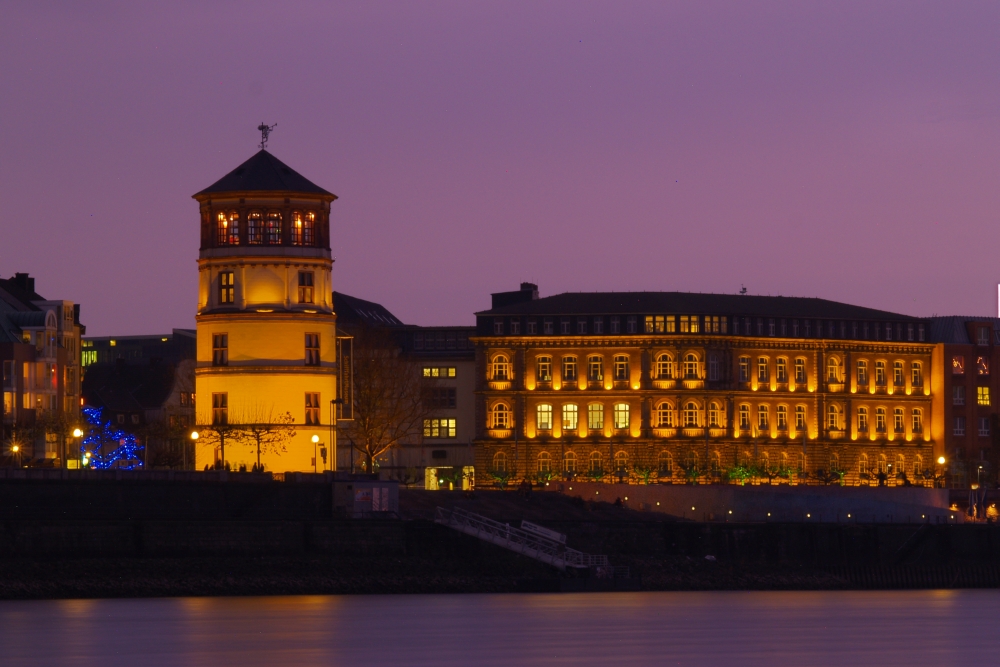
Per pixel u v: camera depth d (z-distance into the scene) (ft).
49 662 442.09
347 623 517.55
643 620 542.16
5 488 568.82
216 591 581.53
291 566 599.16
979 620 559.79
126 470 600.80
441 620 529.04
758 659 465.47
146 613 530.68
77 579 565.12
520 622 527.81
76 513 581.94
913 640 506.48
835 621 552.41
